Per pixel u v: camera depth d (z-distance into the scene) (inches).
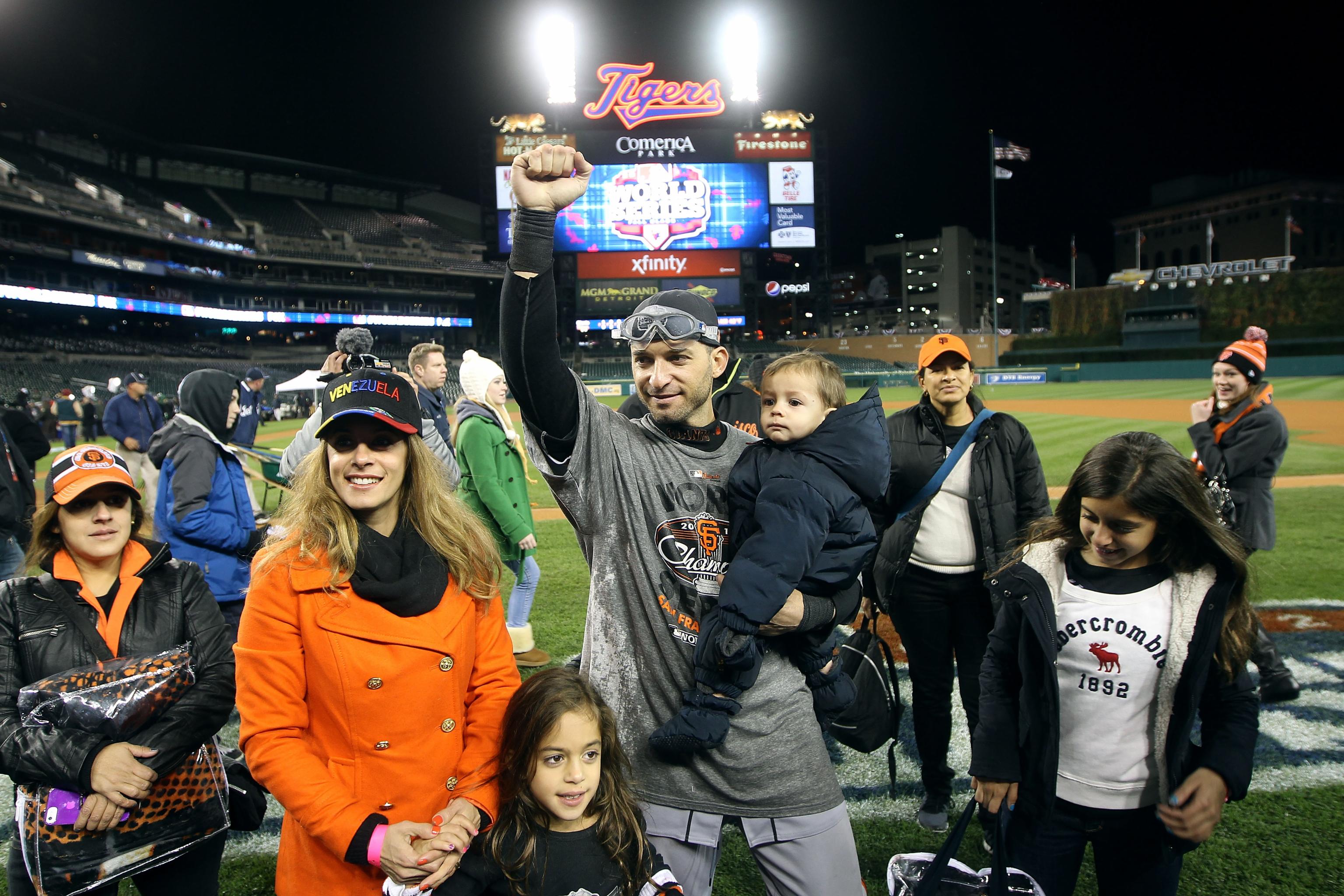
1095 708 74.0
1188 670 69.9
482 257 2556.6
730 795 69.4
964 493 115.6
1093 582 74.1
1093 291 2021.4
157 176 2042.3
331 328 2294.5
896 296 3567.9
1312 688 155.9
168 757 72.2
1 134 1657.2
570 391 67.6
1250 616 71.9
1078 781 75.1
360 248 2204.7
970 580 115.9
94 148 1894.7
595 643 74.7
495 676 71.6
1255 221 3230.8
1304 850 104.1
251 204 2188.7
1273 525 160.6
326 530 63.1
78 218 1505.9
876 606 120.0
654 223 1889.8
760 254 2346.2
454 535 68.4
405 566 65.9
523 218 63.4
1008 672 79.6
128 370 1496.1
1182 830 68.8
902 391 1565.0
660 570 70.9
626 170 1879.9
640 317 70.2
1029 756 75.0
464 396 171.0
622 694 72.7
